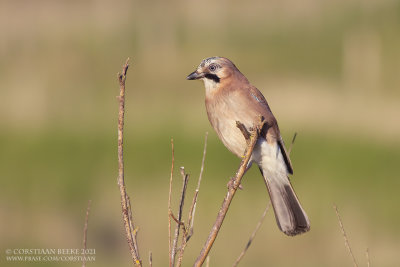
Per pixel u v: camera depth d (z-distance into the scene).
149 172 16.11
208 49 34.31
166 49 32.69
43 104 21.48
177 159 16.70
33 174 16.03
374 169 15.71
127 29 35.66
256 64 32.22
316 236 12.78
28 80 24.50
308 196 14.54
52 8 37.38
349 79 26.83
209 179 15.11
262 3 44.66
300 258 12.33
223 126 6.14
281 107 21.86
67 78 26.31
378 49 29.44
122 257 12.59
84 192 15.27
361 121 19.70
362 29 35.84
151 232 12.65
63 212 14.41
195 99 24.30
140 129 18.56
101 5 39.31
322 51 33.94
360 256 12.20
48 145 17.64
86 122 19.42
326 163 16.33
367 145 17.02
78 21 36.34
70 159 16.95
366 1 41.91
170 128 18.72
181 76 28.28
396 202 14.05
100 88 25.33
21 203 14.55
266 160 5.92
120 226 13.69
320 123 19.41
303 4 44.34
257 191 14.33
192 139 17.59
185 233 4.29
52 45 30.72
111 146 17.84
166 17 39.50
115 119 20.52
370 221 13.30
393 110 21.44
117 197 15.07
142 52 32.09
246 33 38.81
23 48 30.36
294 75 29.31
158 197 14.16
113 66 28.77
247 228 12.56
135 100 23.72
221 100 6.11
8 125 18.88
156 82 27.14
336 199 14.33
